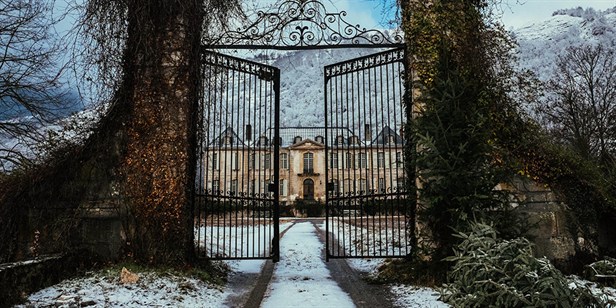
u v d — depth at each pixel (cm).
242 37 731
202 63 711
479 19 689
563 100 1984
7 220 630
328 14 748
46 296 504
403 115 754
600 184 697
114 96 662
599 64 2022
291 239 1345
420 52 680
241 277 745
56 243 627
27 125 1105
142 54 671
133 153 663
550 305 354
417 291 586
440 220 611
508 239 573
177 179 672
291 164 4791
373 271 772
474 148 590
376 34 741
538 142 701
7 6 1073
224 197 705
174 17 686
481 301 377
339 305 533
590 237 688
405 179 705
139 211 655
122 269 582
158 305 494
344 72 757
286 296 583
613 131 1853
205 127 717
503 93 691
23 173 671
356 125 2462
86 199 654
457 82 604
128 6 654
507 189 650
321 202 4275
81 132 670
